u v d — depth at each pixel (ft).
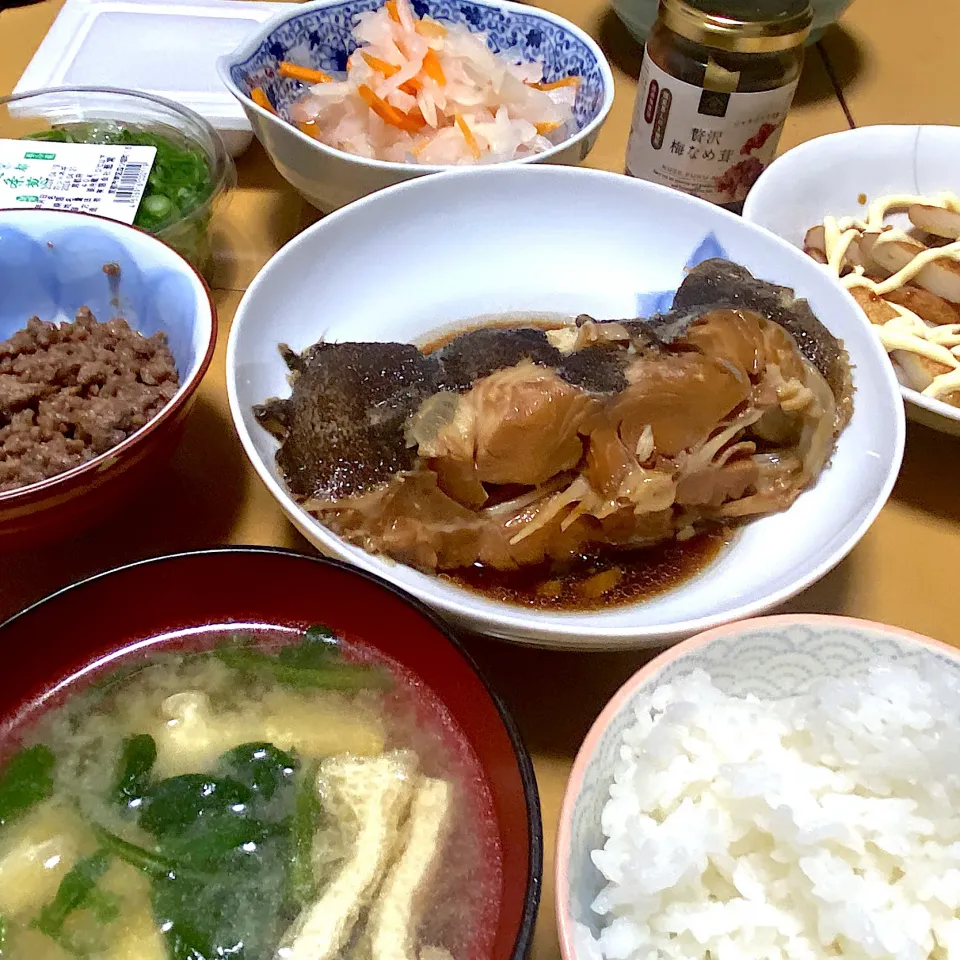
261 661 0.87
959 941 0.75
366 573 0.84
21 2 1.74
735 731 0.81
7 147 1.24
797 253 1.15
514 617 0.85
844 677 0.84
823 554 0.94
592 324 1.01
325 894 0.74
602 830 0.77
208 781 0.79
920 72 1.73
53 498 0.86
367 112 1.35
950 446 1.16
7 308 1.09
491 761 0.79
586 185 1.22
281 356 1.08
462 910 0.74
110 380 0.97
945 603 1.02
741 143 1.26
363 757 0.80
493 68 1.35
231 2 1.59
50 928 0.73
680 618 0.92
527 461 0.93
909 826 0.78
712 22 1.14
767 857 0.79
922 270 1.24
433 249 1.21
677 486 0.98
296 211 1.38
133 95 1.31
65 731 0.82
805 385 1.02
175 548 1.01
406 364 0.98
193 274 1.01
